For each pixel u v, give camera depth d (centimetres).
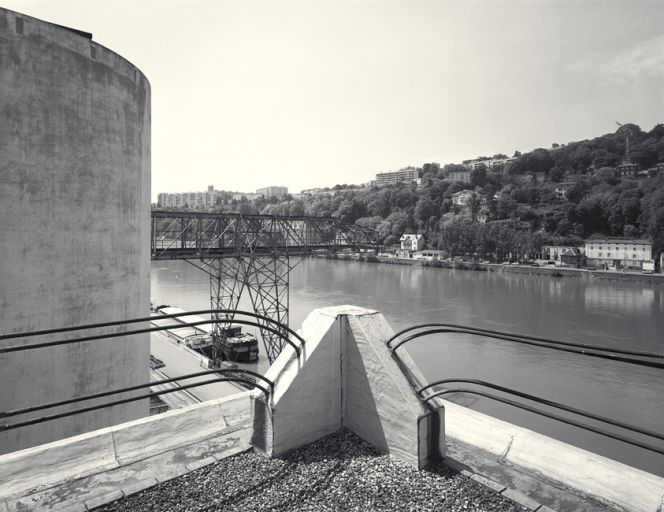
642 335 4569
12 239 838
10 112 830
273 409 418
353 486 374
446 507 346
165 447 440
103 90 1002
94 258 989
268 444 423
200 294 6825
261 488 372
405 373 429
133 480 384
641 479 371
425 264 11156
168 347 3859
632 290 7450
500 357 4191
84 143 956
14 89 834
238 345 3797
